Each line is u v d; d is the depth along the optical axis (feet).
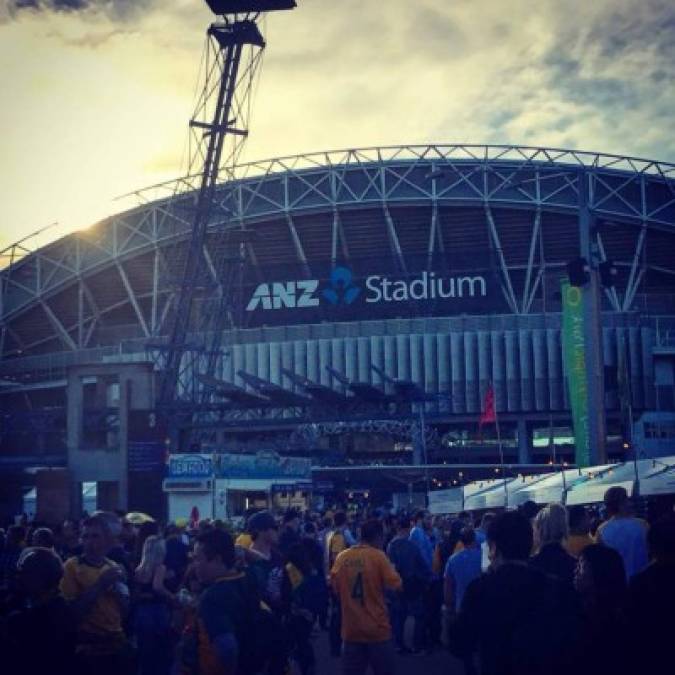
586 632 21.20
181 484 137.08
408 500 231.71
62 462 200.44
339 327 353.92
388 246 381.40
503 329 344.28
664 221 361.71
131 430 158.10
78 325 419.74
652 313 372.38
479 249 373.61
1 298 420.77
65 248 413.18
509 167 366.43
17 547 51.93
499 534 24.34
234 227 375.25
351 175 374.43
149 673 41.22
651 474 73.36
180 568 52.26
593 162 368.07
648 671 21.47
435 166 370.53
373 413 228.43
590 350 107.34
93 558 32.58
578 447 129.90
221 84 227.61
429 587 65.62
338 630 65.41
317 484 173.06
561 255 373.61
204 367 339.16
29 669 22.61
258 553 38.70
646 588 22.06
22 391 396.57
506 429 353.72
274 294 363.15
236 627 24.29
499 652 21.30
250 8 217.15
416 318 352.49
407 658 63.36
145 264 394.32
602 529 36.63
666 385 345.10
